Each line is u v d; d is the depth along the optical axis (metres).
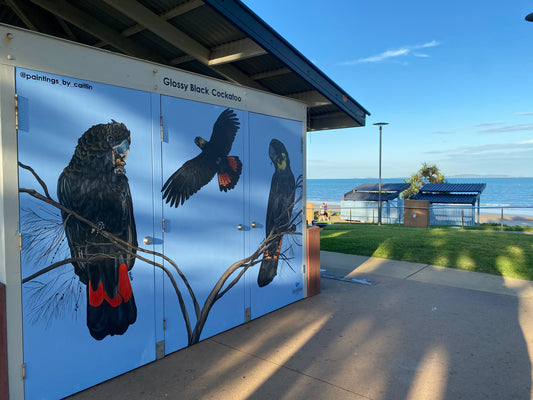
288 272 5.50
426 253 8.98
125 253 3.51
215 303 4.41
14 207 2.80
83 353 3.23
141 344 3.66
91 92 3.22
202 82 4.19
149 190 3.70
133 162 3.55
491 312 5.14
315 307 5.42
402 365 3.67
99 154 3.29
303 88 6.27
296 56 4.85
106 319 3.38
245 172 4.77
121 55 3.43
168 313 3.90
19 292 2.85
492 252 8.84
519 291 6.08
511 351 3.96
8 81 2.75
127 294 3.54
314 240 5.96
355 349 4.04
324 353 3.95
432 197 30.23
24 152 2.84
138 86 3.57
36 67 2.89
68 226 3.10
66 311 3.11
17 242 2.82
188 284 4.10
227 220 4.54
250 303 4.88
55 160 3.01
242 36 4.80
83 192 3.19
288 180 5.49
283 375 3.49
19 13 4.79
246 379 3.42
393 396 3.14
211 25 4.58
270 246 5.17
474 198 28.62
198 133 4.16
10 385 2.82
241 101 4.70
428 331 4.51
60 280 3.07
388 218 30.55
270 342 4.23
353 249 9.73
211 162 4.32
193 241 4.14
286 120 5.44
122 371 3.51
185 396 3.15
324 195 117.12
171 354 3.92
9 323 2.80
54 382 3.05
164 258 3.85
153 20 4.48
